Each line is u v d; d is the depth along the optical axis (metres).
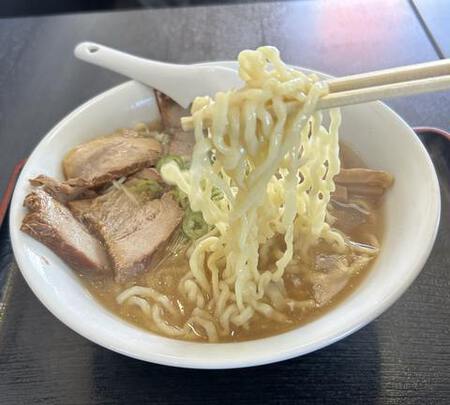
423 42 0.32
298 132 0.15
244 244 0.18
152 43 0.35
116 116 0.26
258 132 0.16
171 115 0.27
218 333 0.18
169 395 0.17
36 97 0.31
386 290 0.15
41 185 0.21
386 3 0.35
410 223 0.18
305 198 0.20
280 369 0.17
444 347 0.17
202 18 0.36
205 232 0.22
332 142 0.18
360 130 0.22
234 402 0.17
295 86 0.15
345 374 0.17
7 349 0.19
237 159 0.16
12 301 0.21
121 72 0.27
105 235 0.22
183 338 0.18
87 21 0.38
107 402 0.17
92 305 0.18
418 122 0.26
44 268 0.18
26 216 0.20
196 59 0.33
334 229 0.21
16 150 0.28
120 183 0.24
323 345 0.14
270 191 0.19
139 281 0.21
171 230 0.22
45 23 0.38
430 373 0.17
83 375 0.18
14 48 0.36
